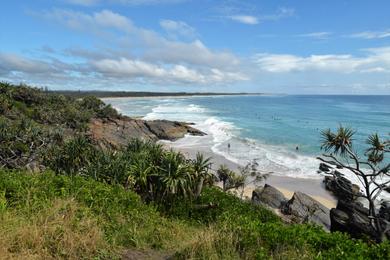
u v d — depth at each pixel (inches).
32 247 289.9
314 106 6727.4
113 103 7440.9
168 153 815.1
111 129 2512.3
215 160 1883.6
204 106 6525.6
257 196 1221.1
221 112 5034.5
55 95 3014.3
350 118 4128.9
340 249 317.7
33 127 1568.7
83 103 3240.7
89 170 807.1
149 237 384.5
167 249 361.7
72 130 2273.6
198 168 789.2
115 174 772.6
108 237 349.1
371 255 321.1
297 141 2463.1
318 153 2023.9
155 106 6378.0
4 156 1300.4
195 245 325.7
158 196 756.0
